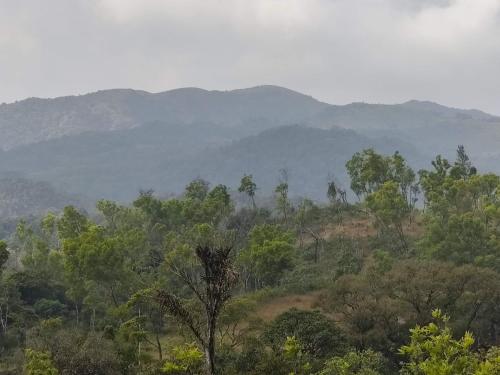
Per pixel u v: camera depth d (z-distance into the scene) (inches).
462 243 2556.6
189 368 1008.9
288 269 3299.7
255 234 3184.1
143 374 1212.5
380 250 3107.8
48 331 1873.8
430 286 1764.3
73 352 1362.0
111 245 2374.5
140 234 3068.4
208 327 785.6
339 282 2003.0
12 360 1659.7
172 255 2279.8
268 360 1115.9
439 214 3029.0
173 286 2497.5
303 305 2593.5
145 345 1795.0
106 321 2340.1
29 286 2783.0
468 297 1817.2
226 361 1316.4
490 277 1819.6
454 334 1781.5
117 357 1438.2
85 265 2293.3
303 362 1164.5
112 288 2514.8
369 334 1711.4
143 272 2694.4
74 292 2415.1
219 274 784.3
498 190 3132.4
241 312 1640.0
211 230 2711.6
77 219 3117.6
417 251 3068.4
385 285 1865.2
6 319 2341.3
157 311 1989.4
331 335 1562.5
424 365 733.9
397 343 1748.3
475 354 796.6
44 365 1232.8
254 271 3043.8
